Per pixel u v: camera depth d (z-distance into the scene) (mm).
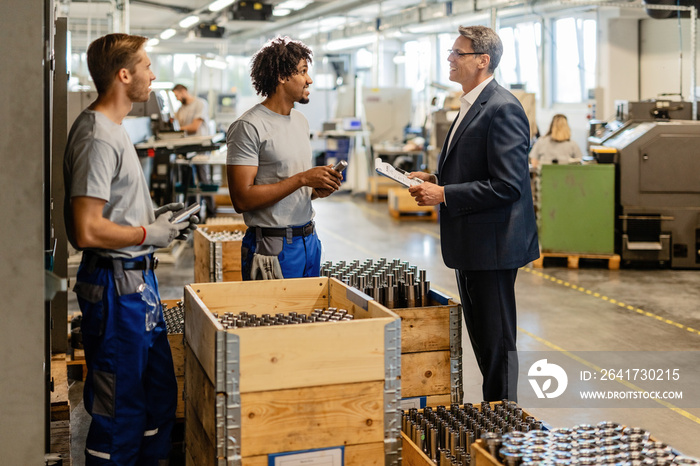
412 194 2936
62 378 3367
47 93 2428
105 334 2320
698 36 11383
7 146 1999
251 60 3111
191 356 2443
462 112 3092
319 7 14906
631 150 7184
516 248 2953
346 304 2518
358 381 2064
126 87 2316
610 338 4938
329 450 2059
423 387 2791
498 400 3014
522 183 2930
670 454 1910
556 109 14297
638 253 7297
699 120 8055
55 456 2322
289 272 3086
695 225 7230
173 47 22328
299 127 3172
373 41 16688
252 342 1972
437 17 13852
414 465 2502
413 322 2752
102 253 2318
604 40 12844
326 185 2979
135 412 2371
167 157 8148
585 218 7352
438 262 7844
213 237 4699
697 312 5625
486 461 1968
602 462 1848
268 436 2010
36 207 2018
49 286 2094
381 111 14680
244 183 3008
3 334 2021
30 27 1993
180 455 3084
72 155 2238
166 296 6098
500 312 3000
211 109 15617
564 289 6461
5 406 2037
